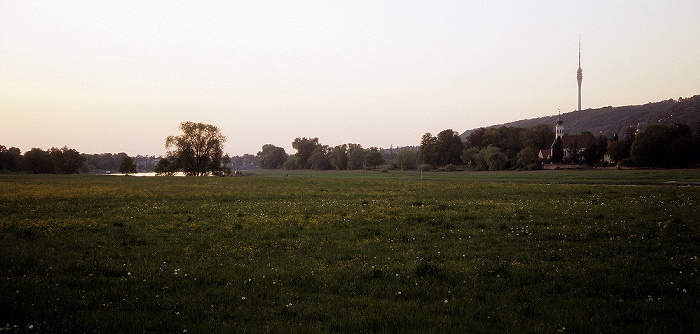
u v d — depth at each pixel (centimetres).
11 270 964
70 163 12950
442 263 1062
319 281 905
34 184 4681
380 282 895
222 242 1383
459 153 15788
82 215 2033
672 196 2553
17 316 668
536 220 1688
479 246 1275
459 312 709
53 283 859
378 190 3881
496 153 12962
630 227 1479
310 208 2314
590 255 1107
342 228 1661
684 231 1361
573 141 13975
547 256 1110
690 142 9856
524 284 870
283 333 615
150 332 627
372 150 17975
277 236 1498
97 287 855
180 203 2673
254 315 696
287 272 971
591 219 1667
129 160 12575
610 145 12112
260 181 5866
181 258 1145
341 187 4375
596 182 5016
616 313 679
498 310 712
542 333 609
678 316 655
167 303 749
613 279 863
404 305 745
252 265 1058
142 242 1378
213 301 772
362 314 697
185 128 9256
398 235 1481
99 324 641
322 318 692
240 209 2314
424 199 2856
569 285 841
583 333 614
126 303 752
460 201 2605
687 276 862
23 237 1424
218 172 9788
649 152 10344
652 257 1047
